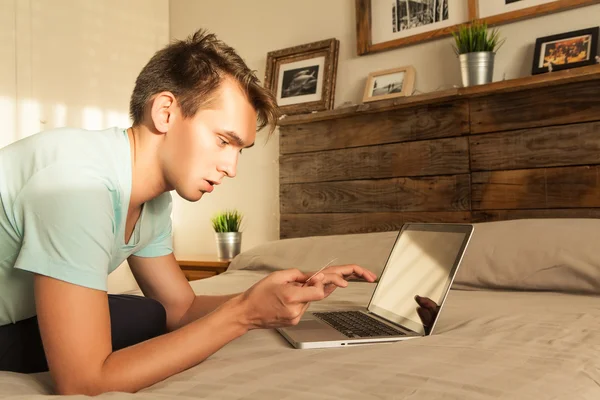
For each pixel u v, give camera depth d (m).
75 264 0.74
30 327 0.94
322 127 2.77
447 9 2.46
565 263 1.58
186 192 0.90
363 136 2.62
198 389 0.69
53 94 3.17
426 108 2.42
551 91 2.10
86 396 0.68
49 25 3.16
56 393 0.75
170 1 3.68
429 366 0.77
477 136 2.28
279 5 3.10
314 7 2.95
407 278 1.22
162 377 0.76
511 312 1.22
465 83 2.27
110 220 0.80
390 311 1.22
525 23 2.27
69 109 3.24
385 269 1.37
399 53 2.63
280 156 2.94
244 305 0.81
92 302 0.74
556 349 0.87
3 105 2.96
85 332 0.73
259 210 3.15
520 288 1.64
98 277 0.75
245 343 1.01
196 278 2.78
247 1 3.25
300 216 2.84
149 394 0.68
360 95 2.77
